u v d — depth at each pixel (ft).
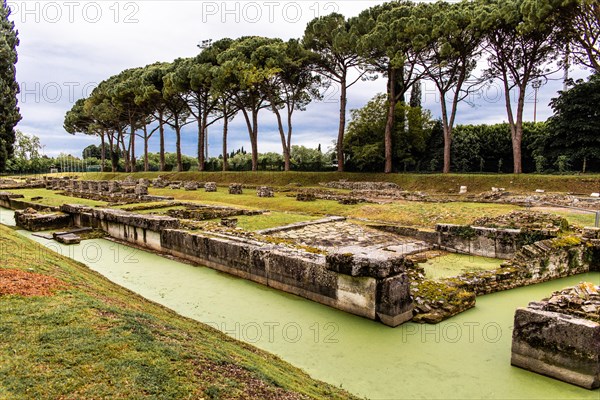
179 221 44.88
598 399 15.55
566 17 78.59
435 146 130.41
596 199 63.31
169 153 247.09
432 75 108.17
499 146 120.67
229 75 123.85
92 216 53.42
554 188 85.10
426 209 57.57
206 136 202.39
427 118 129.49
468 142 122.93
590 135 93.20
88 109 177.06
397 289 22.79
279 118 134.51
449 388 16.61
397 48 103.81
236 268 33.12
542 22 80.02
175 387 11.76
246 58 126.41
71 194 93.40
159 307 24.58
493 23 88.17
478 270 33.55
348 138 132.16
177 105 161.79
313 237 44.80
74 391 11.10
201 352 14.73
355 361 18.98
